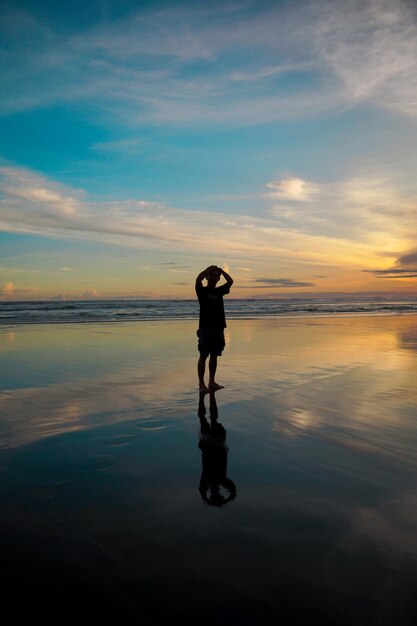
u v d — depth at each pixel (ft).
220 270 20.62
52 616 5.55
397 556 6.95
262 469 10.64
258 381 21.76
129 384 20.83
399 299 353.10
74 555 6.88
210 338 19.85
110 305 162.40
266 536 7.53
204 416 15.49
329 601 5.90
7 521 7.91
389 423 14.67
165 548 7.13
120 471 10.42
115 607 5.74
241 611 5.70
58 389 19.53
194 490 9.39
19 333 47.78
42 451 11.72
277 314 105.09
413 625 5.48
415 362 27.81
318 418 15.26
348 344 38.01
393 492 9.37
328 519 8.14
